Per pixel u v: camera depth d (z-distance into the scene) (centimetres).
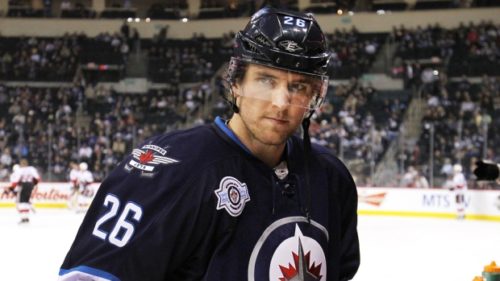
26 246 1198
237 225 160
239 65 166
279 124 163
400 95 2380
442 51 2542
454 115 2162
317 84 169
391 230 1527
